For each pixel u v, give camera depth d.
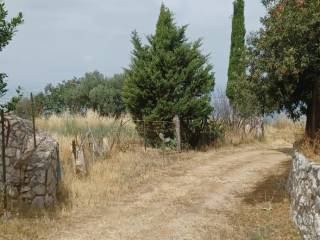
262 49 11.47
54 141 11.20
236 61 24.47
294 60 10.60
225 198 11.59
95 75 31.88
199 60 18.81
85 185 11.98
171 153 17.72
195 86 18.88
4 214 9.29
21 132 10.59
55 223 9.31
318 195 7.60
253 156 17.94
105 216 9.98
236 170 14.98
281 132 25.81
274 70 11.42
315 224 7.55
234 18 25.30
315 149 9.63
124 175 13.59
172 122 18.42
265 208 10.21
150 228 9.20
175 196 11.80
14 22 8.27
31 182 10.05
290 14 10.49
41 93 29.59
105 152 15.46
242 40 24.94
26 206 9.95
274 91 12.21
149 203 11.12
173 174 14.37
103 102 29.67
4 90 8.54
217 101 23.42
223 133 21.23
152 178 13.67
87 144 14.89
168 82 18.17
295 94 13.11
